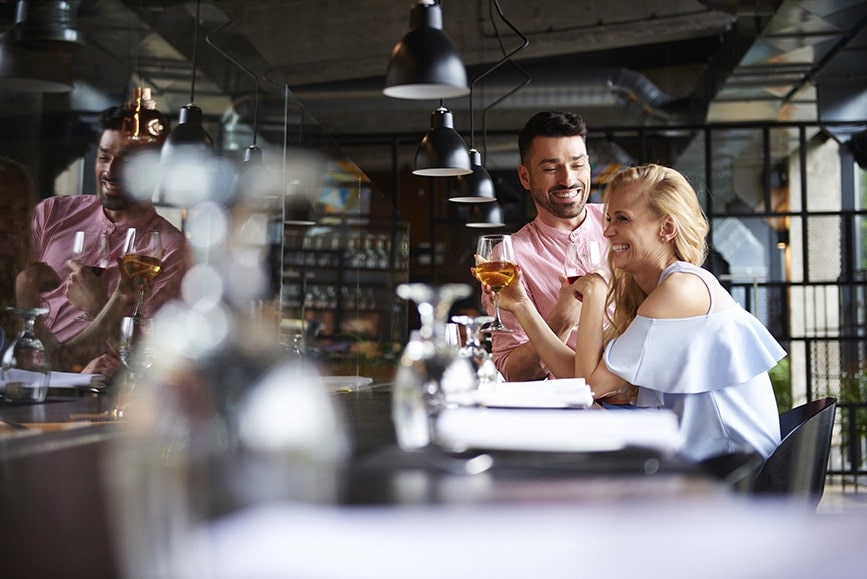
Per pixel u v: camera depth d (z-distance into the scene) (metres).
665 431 1.11
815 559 0.64
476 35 7.60
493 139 9.06
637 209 2.41
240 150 3.72
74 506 0.77
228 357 0.92
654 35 7.57
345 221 4.86
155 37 4.24
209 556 0.62
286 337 3.05
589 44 7.66
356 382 3.22
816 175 8.68
